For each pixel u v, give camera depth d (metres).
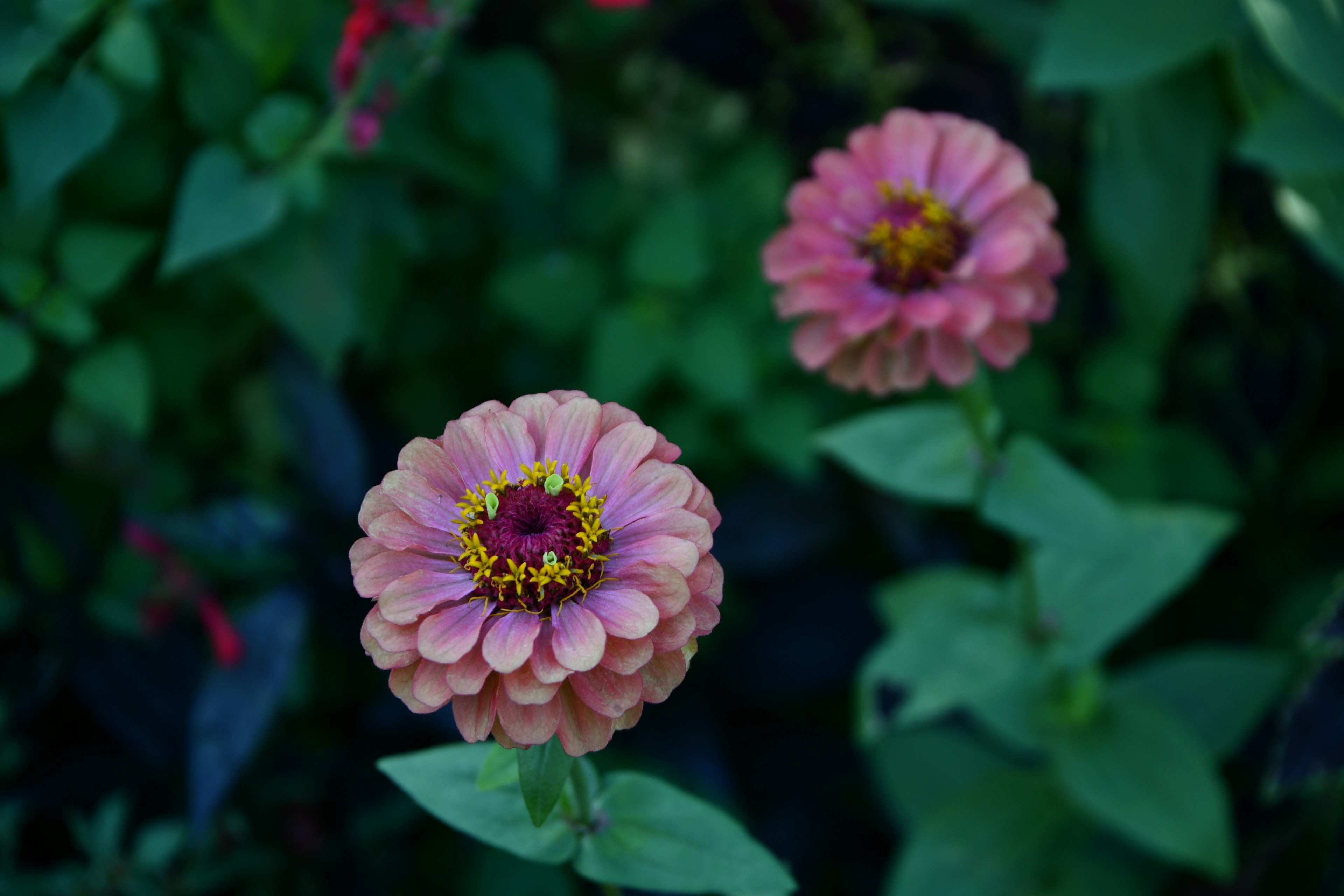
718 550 0.61
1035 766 0.60
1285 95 0.56
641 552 0.36
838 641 0.63
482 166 0.58
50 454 0.59
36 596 0.55
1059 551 0.53
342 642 0.56
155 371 0.57
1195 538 0.53
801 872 0.61
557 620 0.36
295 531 0.55
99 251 0.53
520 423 0.38
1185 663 0.59
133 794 0.55
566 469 0.37
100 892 0.52
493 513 0.37
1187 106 0.59
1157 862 0.57
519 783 0.39
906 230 0.44
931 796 0.60
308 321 0.54
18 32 0.51
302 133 0.52
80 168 0.54
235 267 0.54
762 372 0.60
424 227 0.63
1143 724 0.54
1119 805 0.53
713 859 0.40
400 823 0.56
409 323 0.63
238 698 0.52
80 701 0.57
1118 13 0.55
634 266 0.59
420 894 0.58
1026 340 0.44
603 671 0.36
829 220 0.45
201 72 0.53
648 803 0.41
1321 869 0.57
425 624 0.36
